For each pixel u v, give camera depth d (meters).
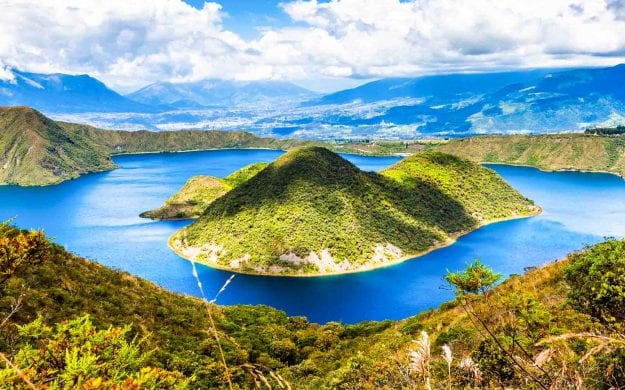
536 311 8.00
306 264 146.75
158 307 43.53
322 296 128.25
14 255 13.72
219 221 173.12
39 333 10.98
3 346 17.17
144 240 180.62
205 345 36.84
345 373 24.78
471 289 7.59
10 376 8.60
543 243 169.50
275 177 186.62
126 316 38.31
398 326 50.78
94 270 44.72
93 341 10.29
